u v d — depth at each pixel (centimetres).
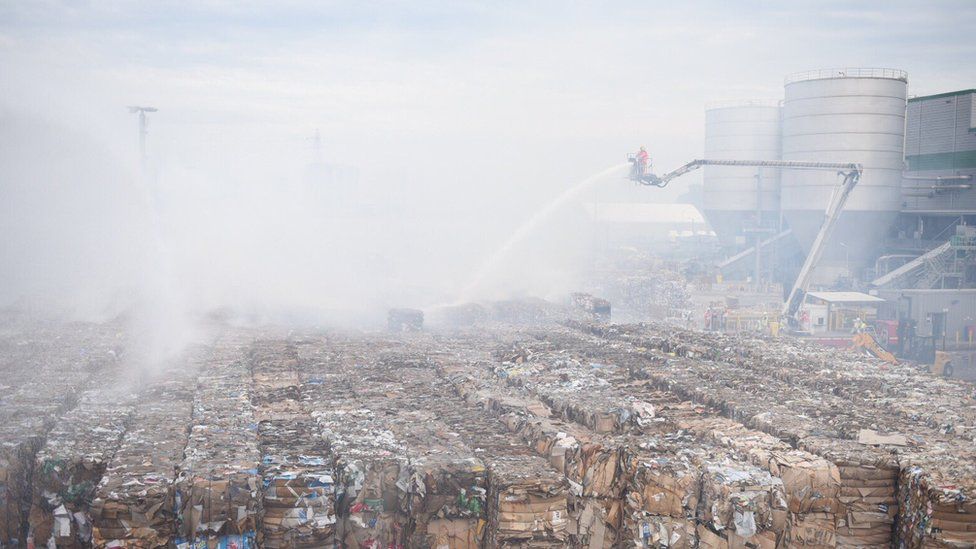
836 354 4116
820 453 2286
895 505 2142
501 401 2875
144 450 2202
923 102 10719
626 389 3184
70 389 2983
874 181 9781
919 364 6488
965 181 10162
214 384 3122
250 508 1933
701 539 2073
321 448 2305
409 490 2073
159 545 1898
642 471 2155
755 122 11700
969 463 2172
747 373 3506
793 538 2098
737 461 2217
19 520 2069
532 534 2027
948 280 9162
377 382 3412
